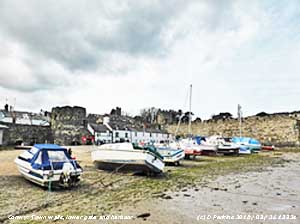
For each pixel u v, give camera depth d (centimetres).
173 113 6756
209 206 762
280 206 772
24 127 3656
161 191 953
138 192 926
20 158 1013
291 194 935
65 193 854
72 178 898
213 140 2858
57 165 889
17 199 755
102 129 4769
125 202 783
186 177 1288
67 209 688
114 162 1330
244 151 2797
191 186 1061
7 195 792
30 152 980
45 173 848
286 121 3784
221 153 2609
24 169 955
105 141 4644
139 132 5216
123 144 1343
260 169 1648
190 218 652
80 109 4266
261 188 1040
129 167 1295
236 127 4309
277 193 949
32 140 3712
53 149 948
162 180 1188
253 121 4116
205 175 1368
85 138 4144
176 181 1169
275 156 2619
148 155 1238
